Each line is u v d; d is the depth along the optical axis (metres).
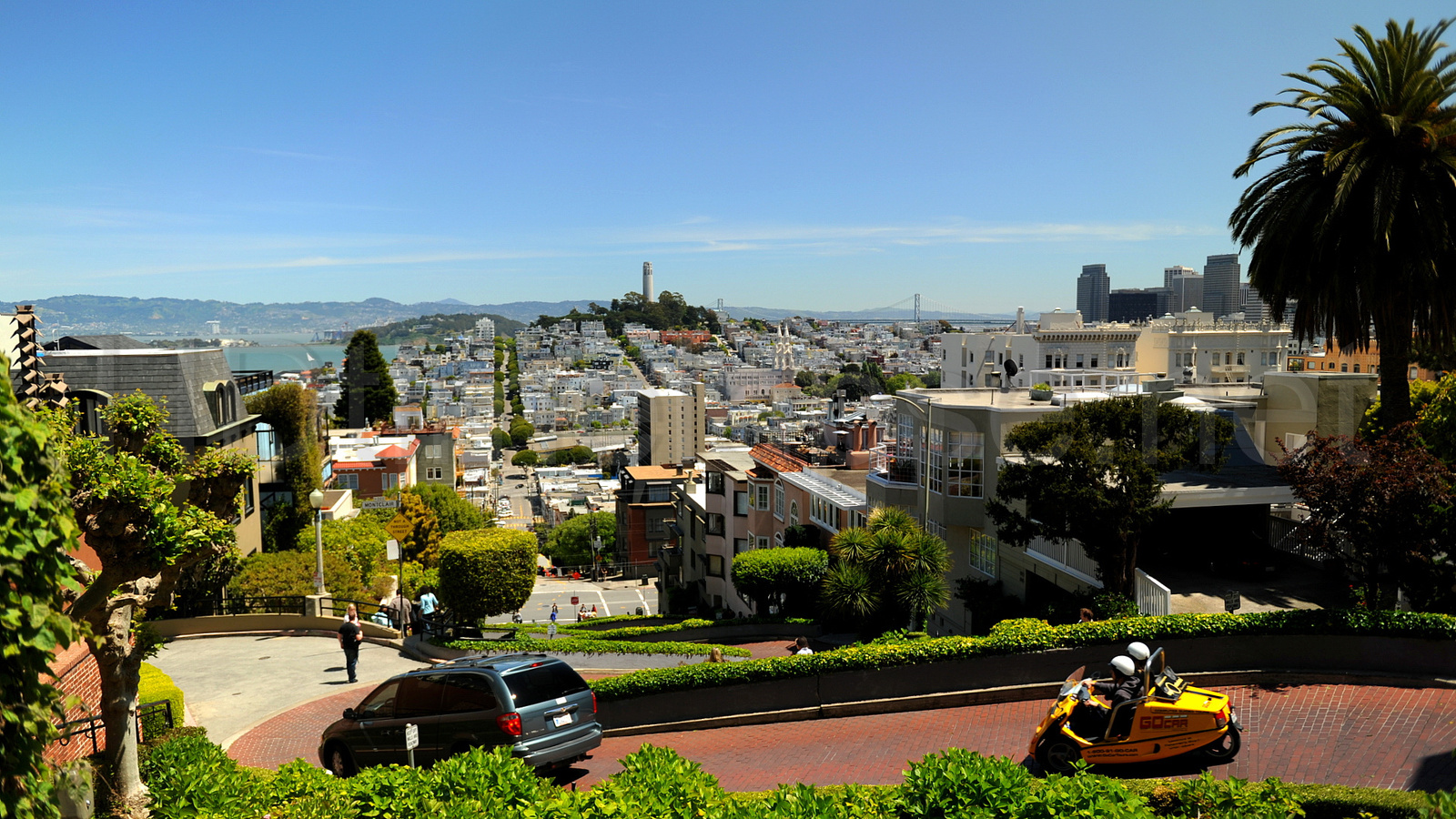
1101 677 13.55
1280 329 104.50
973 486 29.66
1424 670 15.59
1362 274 20.61
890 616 29.06
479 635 29.20
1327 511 17.75
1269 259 22.55
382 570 42.97
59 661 13.50
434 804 9.16
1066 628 17.62
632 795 8.70
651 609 89.62
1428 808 6.74
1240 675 16.36
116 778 11.52
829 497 40.28
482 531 29.98
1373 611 16.59
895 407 35.34
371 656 26.67
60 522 6.09
